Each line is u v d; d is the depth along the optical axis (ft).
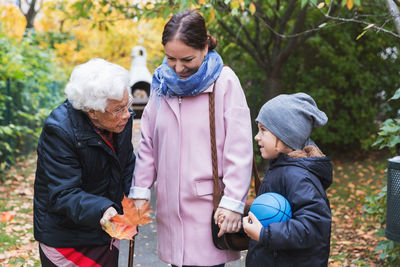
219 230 7.27
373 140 28.58
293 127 6.76
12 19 33.88
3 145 21.71
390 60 28.22
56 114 6.84
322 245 6.58
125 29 55.83
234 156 7.13
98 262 7.29
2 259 12.65
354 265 12.87
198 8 14.35
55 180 6.68
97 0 23.18
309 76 27.35
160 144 7.59
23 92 24.52
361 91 28.81
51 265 7.20
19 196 18.97
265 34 26.76
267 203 6.52
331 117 27.61
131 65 58.70
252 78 26.48
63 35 50.37
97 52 59.88
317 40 25.11
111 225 6.42
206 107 7.24
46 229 6.94
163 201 7.63
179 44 6.64
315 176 6.63
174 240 7.57
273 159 7.18
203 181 7.32
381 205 11.84
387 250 11.07
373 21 23.65
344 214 18.56
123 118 6.76
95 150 6.86
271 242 6.27
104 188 7.18
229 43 24.86
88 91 6.34
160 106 7.62
